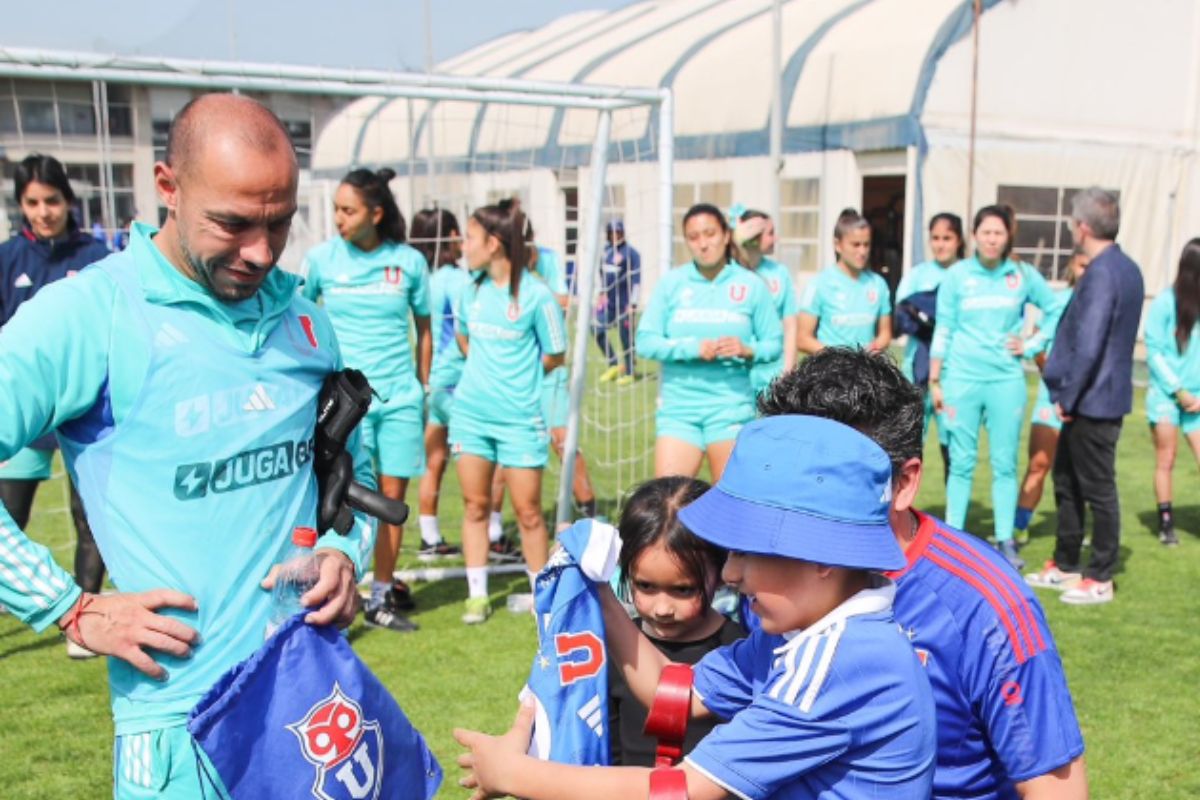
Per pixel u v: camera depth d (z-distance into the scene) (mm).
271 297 1950
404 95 4953
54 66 4301
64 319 1733
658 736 1917
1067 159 14766
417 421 4914
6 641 4676
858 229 6219
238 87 4695
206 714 1695
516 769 1689
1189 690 4105
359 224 4680
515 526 6707
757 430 1575
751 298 4941
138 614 1749
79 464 1847
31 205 4363
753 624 1901
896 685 1494
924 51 13672
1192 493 7293
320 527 2027
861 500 1487
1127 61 15039
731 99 16641
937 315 5711
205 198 1712
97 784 3400
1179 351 5926
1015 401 5602
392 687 4176
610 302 10453
